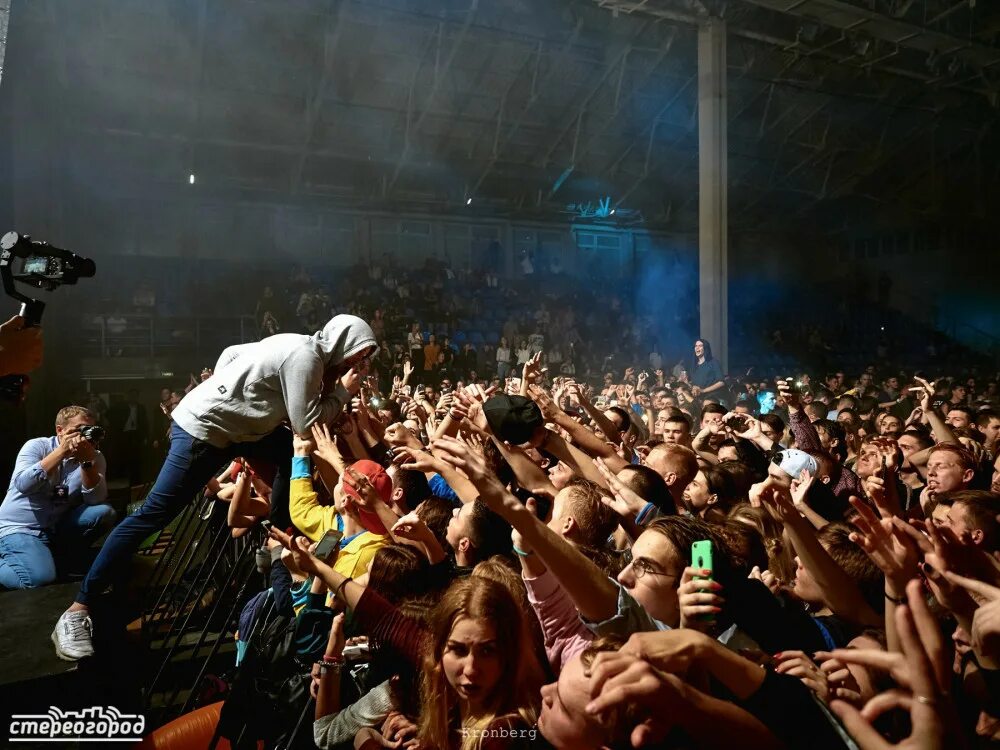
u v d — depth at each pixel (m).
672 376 18.00
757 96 20.66
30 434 10.88
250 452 3.15
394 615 2.13
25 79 10.59
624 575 1.93
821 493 3.22
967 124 23.75
